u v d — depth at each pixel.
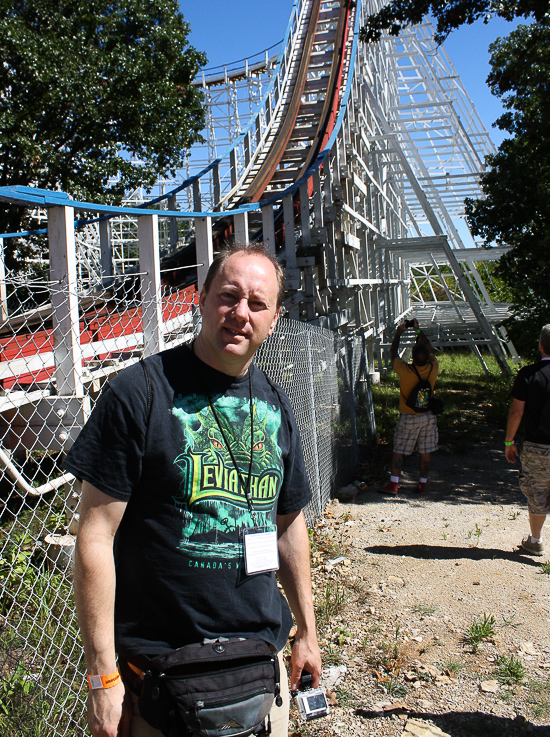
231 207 18.69
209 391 1.98
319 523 6.55
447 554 5.72
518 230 14.45
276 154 22.03
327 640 4.21
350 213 17.09
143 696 1.77
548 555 5.66
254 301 1.97
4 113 13.70
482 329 21.06
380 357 21.42
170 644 1.85
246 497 1.96
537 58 12.25
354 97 20.95
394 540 6.11
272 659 1.90
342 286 15.66
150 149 18.09
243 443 1.99
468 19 10.90
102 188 17.30
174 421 1.87
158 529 1.85
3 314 5.30
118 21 17.33
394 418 12.43
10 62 13.89
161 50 18.34
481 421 12.39
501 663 3.86
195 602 1.85
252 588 1.95
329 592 4.81
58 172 15.77
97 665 1.75
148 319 5.16
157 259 5.19
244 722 1.75
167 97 18.06
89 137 16.45
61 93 14.33
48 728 2.96
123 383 1.86
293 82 26.92
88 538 1.77
